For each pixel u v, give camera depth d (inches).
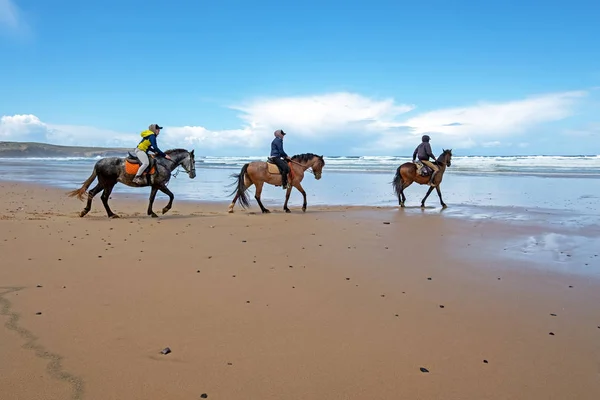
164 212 502.0
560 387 136.3
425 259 297.0
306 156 552.4
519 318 191.9
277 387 134.3
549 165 1562.5
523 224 440.1
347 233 392.2
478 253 315.3
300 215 513.0
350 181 1075.3
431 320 188.9
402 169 592.4
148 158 466.6
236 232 391.9
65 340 163.3
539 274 260.7
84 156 4190.5
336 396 130.0
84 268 261.7
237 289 228.4
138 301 207.0
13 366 143.2
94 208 579.5
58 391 129.3
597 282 244.7
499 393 132.8
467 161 1909.4
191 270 263.0
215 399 127.3
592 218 478.3
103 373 140.1
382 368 146.7
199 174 1355.8
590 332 177.3
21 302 202.2
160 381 136.1
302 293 223.5
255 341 165.8
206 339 166.7
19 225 399.5
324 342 165.8
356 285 237.9
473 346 163.9
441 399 129.3
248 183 539.2
